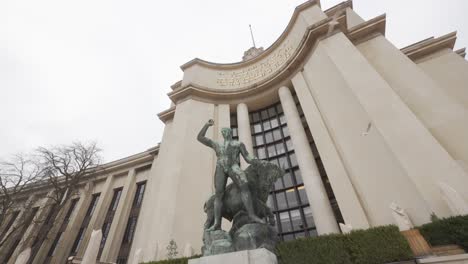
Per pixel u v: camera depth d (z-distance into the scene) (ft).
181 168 48.70
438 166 27.53
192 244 38.96
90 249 26.86
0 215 66.33
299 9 65.77
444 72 48.98
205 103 65.62
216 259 13.42
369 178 33.55
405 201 28.45
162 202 45.39
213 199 18.31
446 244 20.25
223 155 18.38
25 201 77.30
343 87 42.52
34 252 68.64
